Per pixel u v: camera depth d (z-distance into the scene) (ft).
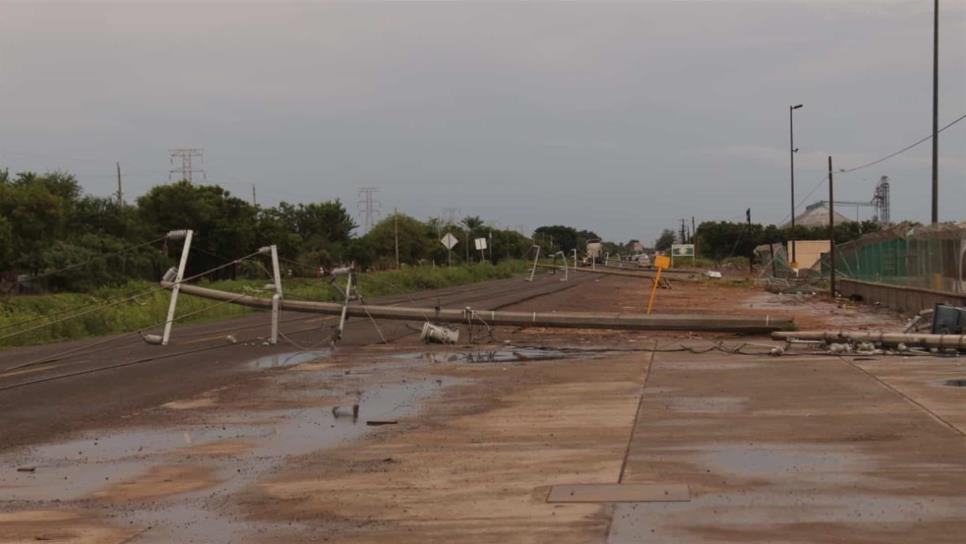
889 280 129.90
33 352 81.10
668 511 24.82
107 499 28.50
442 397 48.14
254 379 57.57
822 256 205.36
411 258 349.61
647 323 80.38
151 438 38.83
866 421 37.04
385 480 29.86
